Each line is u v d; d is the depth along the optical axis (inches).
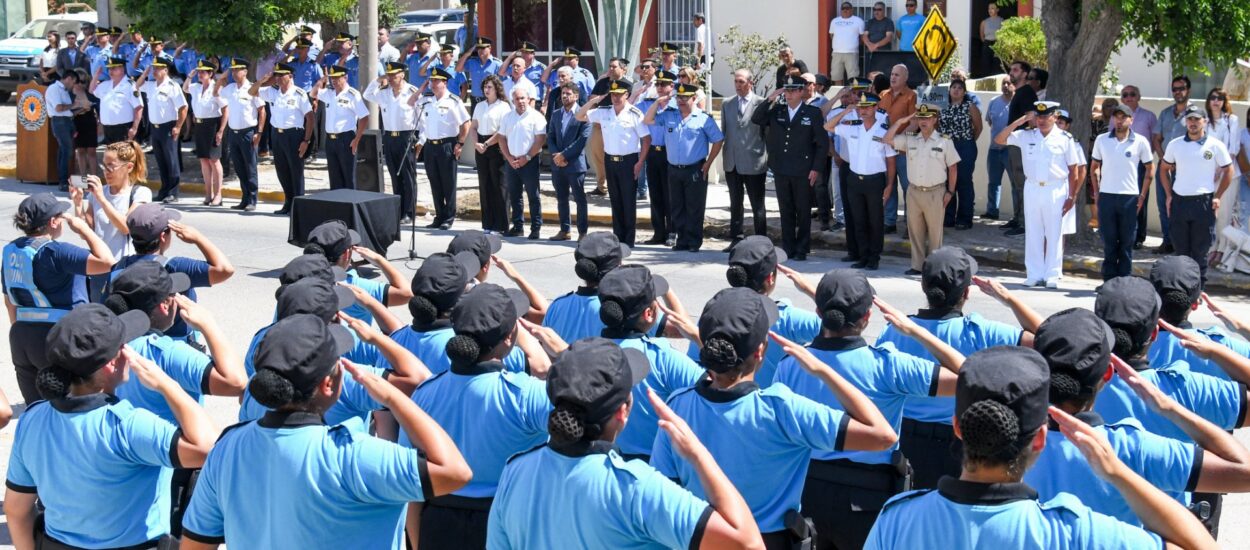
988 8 871.1
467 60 824.9
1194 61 537.0
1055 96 574.9
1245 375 186.2
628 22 772.0
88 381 170.4
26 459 173.5
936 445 234.4
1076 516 128.3
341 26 881.5
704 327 172.9
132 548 173.6
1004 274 550.3
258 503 151.6
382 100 658.2
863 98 533.0
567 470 144.0
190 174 795.4
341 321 225.9
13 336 282.2
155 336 215.8
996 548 127.8
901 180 597.9
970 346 231.3
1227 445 151.3
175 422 211.5
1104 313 191.5
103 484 169.6
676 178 589.9
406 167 657.0
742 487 172.6
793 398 171.3
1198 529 131.0
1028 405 127.9
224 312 472.1
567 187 618.8
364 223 518.3
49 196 281.6
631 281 214.8
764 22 943.7
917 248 536.4
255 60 824.9
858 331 205.6
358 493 148.3
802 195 565.3
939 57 566.6
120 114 740.0
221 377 208.4
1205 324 457.4
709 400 173.0
